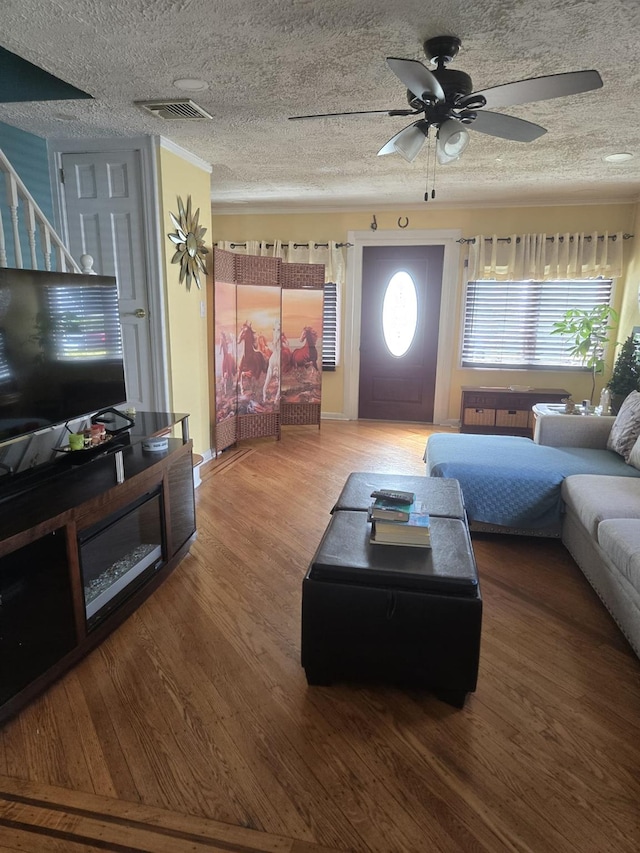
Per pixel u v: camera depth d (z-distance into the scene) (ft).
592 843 4.42
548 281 18.10
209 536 10.23
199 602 7.98
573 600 8.18
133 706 5.92
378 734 5.55
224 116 9.88
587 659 6.75
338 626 5.98
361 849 4.37
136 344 12.17
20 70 9.05
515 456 10.69
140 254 11.72
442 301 19.02
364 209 18.81
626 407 11.00
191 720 5.72
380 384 20.30
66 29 6.63
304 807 4.73
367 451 16.31
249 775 5.06
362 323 19.92
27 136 10.99
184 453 8.95
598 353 17.52
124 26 6.53
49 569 5.90
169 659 6.70
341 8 6.08
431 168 13.61
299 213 19.19
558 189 15.96
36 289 7.13
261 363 16.69
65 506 6.09
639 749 5.37
